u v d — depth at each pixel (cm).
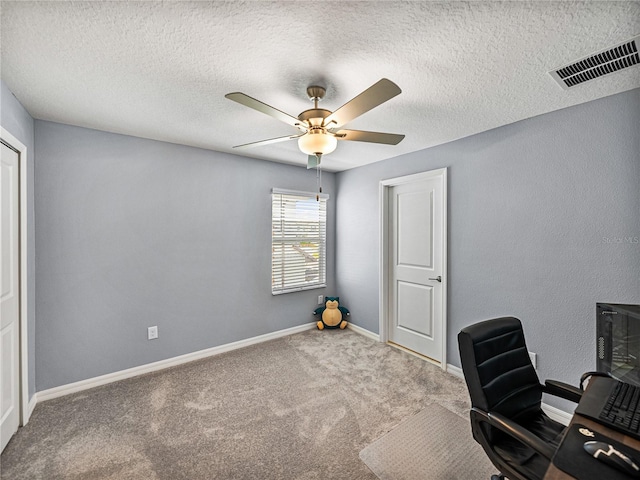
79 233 236
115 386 244
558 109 200
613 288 178
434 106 198
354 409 213
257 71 157
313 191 388
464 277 261
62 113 209
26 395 195
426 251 304
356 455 169
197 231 297
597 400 111
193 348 296
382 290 343
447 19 119
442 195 276
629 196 172
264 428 192
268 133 254
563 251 199
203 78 164
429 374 267
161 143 275
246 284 333
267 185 347
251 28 124
